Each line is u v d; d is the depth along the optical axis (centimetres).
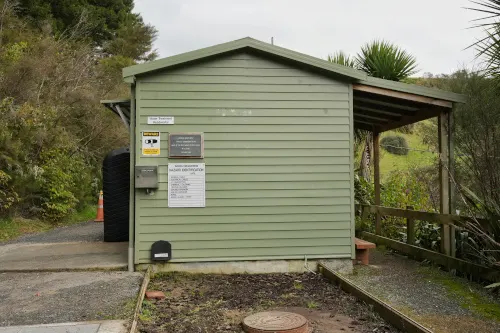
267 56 725
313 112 731
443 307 543
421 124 1338
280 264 718
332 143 733
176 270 702
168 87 709
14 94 1583
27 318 482
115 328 445
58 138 1452
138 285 612
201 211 708
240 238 713
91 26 2823
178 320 492
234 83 720
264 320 474
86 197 1625
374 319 492
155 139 703
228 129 716
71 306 521
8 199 1177
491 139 709
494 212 651
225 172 714
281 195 721
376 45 1191
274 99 725
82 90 1958
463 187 687
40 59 1836
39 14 2423
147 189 696
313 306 542
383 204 1137
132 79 690
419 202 1066
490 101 716
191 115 711
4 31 1912
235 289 623
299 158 727
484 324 482
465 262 684
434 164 1159
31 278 647
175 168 705
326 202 728
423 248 819
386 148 1605
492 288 610
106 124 2020
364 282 668
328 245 726
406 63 1170
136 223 698
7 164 1208
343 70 714
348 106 736
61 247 873
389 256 879
